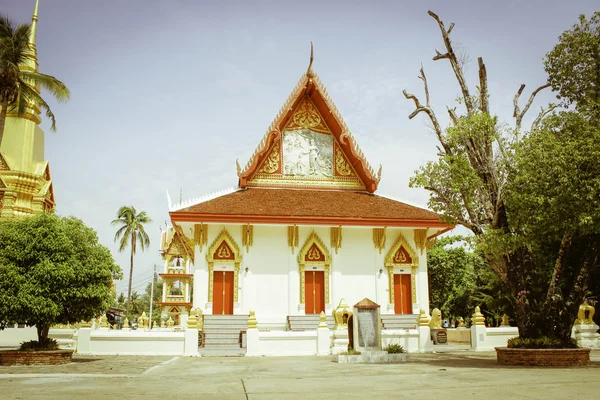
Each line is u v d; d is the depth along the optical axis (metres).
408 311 32.78
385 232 33.22
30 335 30.20
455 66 20.14
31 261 17.67
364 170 35.16
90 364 18.11
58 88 30.94
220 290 31.33
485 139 18.62
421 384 11.84
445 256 45.66
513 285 17.86
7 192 39.25
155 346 22.70
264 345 22.88
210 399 9.80
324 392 10.72
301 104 36.22
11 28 30.69
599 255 17.59
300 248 32.34
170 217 29.86
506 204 17.83
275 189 34.59
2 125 29.27
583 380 12.17
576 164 15.55
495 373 14.00
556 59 19.00
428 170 19.00
